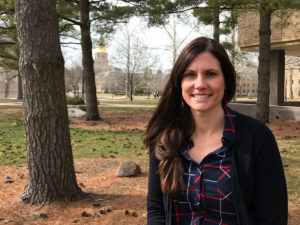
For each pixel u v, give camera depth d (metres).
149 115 19.05
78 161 7.21
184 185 1.42
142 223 3.74
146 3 12.55
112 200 4.57
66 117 4.45
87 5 14.25
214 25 14.36
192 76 1.43
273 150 1.31
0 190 5.14
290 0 10.35
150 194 1.58
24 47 4.11
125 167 5.99
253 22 18.53
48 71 4.18
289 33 16.64
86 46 15.27
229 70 1.42
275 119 15.32
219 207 1.36
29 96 4.20
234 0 11.10
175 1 11.74
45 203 4.29
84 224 3.73
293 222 3.79
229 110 1.42
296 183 5.32
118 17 13.03
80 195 4.61
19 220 3.85
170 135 1.51
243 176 1.30
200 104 1.40
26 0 4.03
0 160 7.30
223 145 1.36
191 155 1.46
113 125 14.03
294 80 76.00
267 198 1.27
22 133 11.45
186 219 1.46
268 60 12.80
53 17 4.21
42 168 4.30
